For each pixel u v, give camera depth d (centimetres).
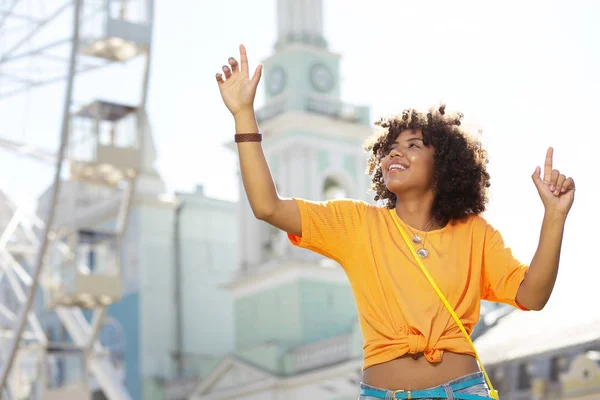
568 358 2203
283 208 358
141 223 3619
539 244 349
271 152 3303
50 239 2272
